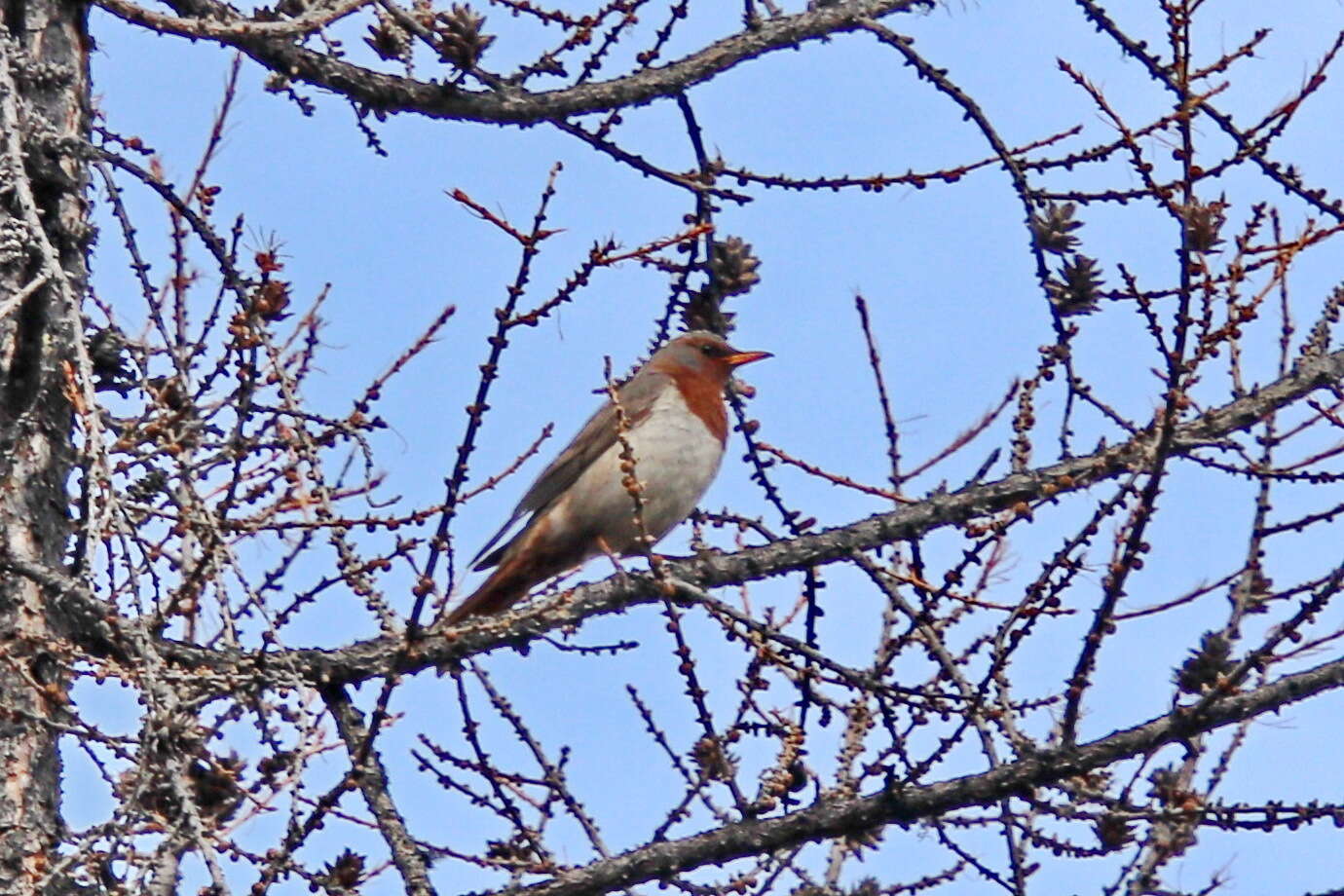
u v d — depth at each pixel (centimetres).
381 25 1395
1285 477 1180
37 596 1129
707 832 1140
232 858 1026
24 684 1103
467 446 1015
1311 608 1084
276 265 1014
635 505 1048
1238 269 1005
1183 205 993
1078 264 1328
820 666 1130
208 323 1159
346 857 1143
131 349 1161
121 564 1036
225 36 1273
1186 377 1053
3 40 1146
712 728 1104
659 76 1417
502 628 1151
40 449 1179
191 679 992
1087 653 1083
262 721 1012
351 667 1225
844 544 1297
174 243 1219
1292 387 1268
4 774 1090
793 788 1166
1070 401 1284
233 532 1034
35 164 1202
